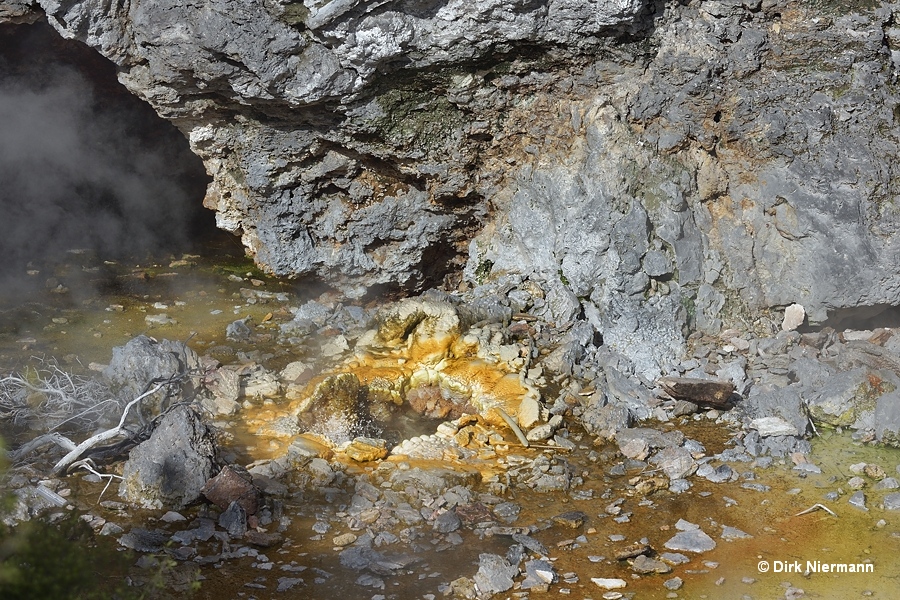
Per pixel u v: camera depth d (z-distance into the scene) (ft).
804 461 19.10
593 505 17.89
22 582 11.94
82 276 27.68
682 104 22.27
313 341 24.04
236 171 23.95
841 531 17.08
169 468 17.56
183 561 15.97
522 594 15.43
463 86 22.47
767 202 22.31
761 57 22.02
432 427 20.98
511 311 23.40
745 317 22.93
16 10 22.77
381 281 25.16
